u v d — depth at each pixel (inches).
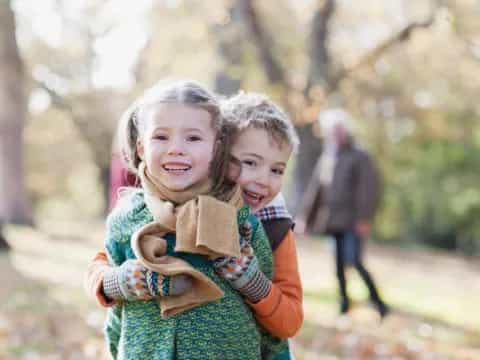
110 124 1103.0
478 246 794.2
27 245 494.9
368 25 727.7
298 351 225.9
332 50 732.7
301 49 708.0
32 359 202.5
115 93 1086.4
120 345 85.7
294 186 669.9
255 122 89.7
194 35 701.9
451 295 401.4
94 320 251.4
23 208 713.0
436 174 814.5
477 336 273.9
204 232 80.4
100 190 1251.8
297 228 299.9
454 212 793.6
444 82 781.9
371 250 668.1
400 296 374.9
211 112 86.4
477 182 800.9
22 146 711.7
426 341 258.4
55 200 1489.9
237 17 650.8
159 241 81.9
